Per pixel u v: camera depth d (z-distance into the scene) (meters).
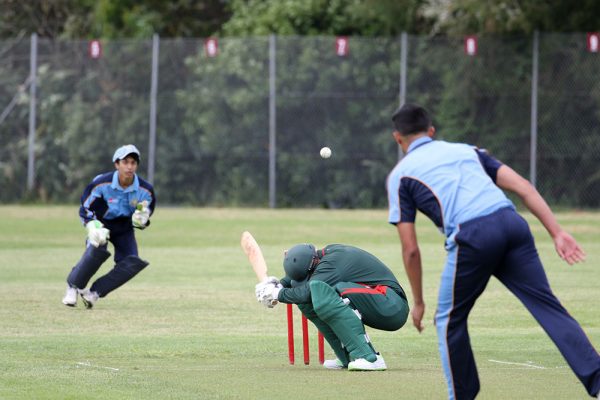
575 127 106.06
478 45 107.00
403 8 118.25
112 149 112.38
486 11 108.62
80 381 28.98
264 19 124.12
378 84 108.69
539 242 80.00
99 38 134.00
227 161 110.38
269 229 88.56
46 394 26.98
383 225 92.06
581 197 106.12
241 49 109.81
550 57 106.12
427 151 24.23
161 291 53.28
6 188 113.50
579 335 23.45
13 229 88.38
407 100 108.38
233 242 79.56
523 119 106.69
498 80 106.81
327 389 27.61
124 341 37.41
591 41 105.19
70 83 112.81
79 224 93.19
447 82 107.75
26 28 139.00
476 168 24.02
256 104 109.62
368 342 30.94
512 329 40.91
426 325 42.50
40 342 37.03
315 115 109.31
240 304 48.72
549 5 110.12
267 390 27.55
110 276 41.69
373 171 108.94
